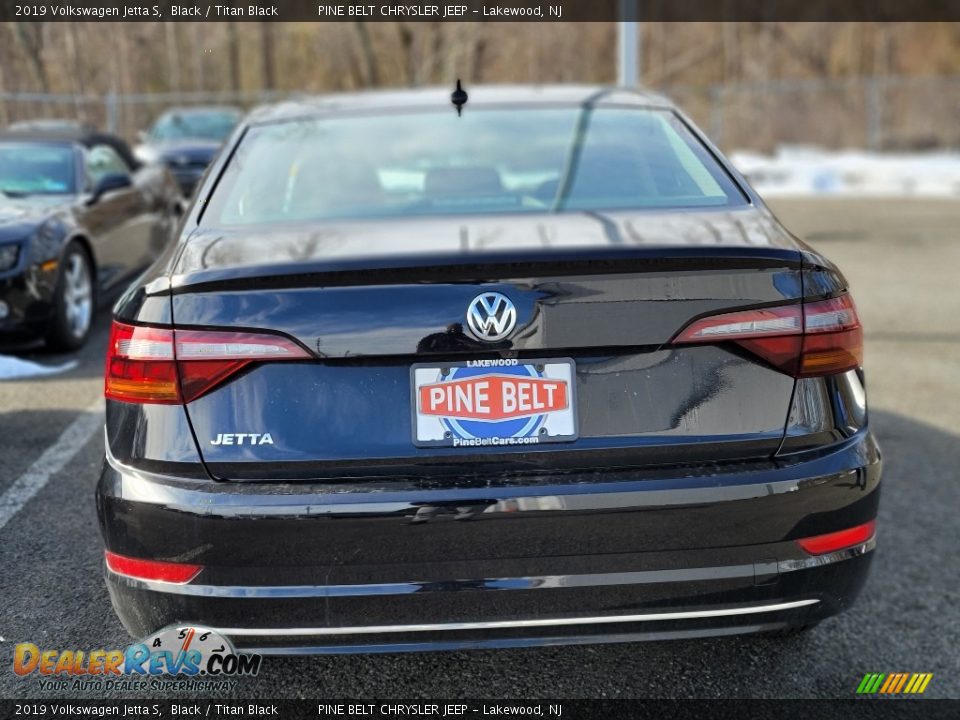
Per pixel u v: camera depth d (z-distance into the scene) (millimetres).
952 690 2279
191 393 1822
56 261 5016
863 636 2527
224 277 1810
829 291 1930
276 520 1770
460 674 2338
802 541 1878
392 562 1800
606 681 2311
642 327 1829
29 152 6117
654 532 1815
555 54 28797
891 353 5758
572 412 1831
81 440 3834
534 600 1830
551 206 2418
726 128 26469
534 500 1783
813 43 31266
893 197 16250
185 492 1797
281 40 25875
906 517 3320
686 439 1851
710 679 2320
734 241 1961
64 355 5211
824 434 1907
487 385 1818
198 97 14953
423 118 3158
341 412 1814
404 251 1919
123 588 1896
